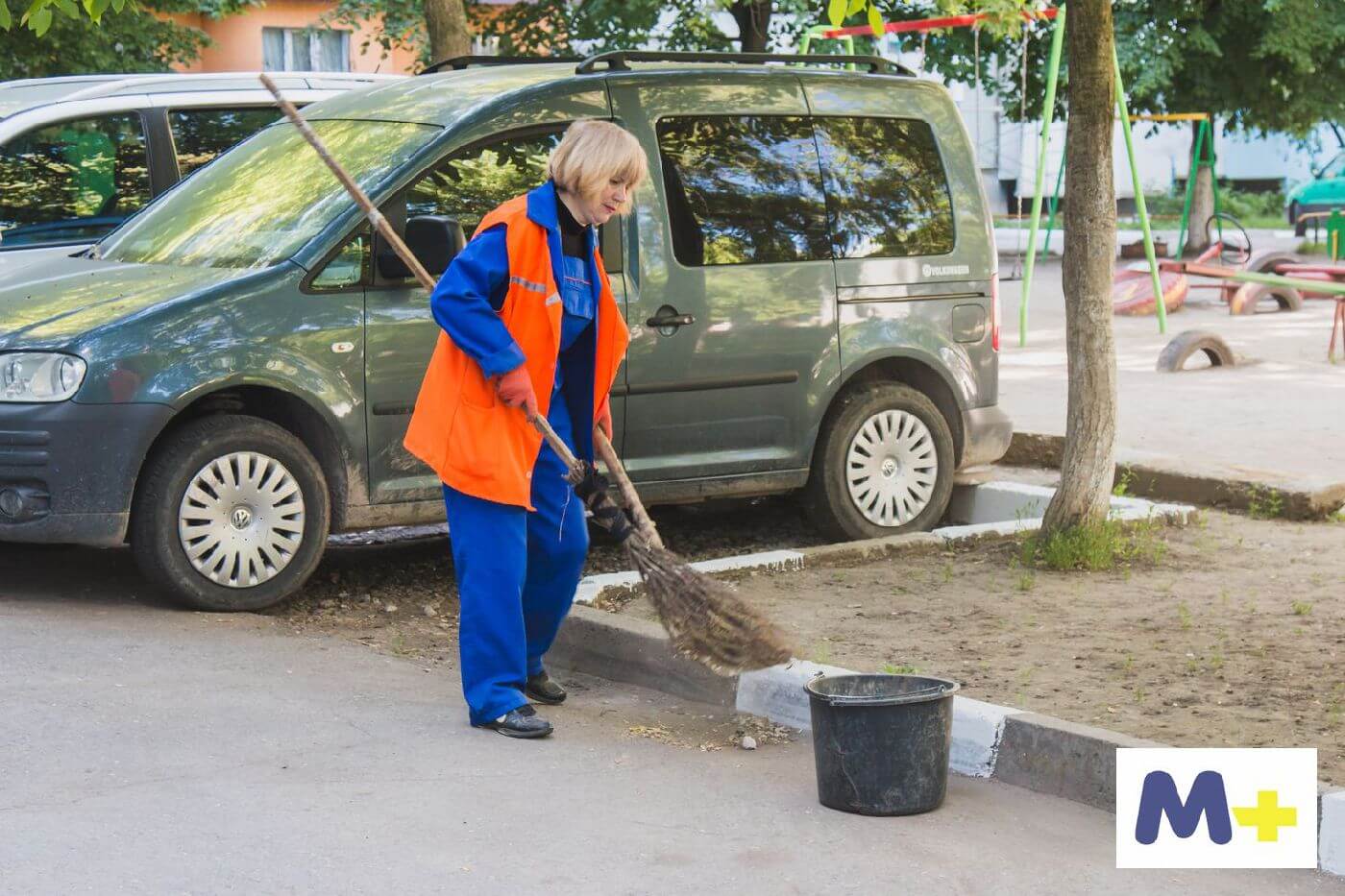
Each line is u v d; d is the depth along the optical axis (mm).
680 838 4414
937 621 6703
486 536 5324
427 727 5387
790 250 8117
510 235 5164
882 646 6305
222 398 7008
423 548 8531
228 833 4316
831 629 6582
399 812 4531
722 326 7875
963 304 8664
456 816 4520
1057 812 4723
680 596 5125
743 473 8016
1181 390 13461
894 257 8422
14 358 6641
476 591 5344
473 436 5219
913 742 4605
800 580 7418
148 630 6496
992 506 9125
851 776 4621
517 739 5293
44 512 6645
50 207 10422
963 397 8680
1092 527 7812
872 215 8391
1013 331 18969
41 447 6590
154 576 6770
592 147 5184
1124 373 14641
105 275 7297
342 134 7727
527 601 5676
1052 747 4891
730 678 5793
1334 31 26109
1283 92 27438
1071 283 7805
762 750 5320
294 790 4680
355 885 3998
